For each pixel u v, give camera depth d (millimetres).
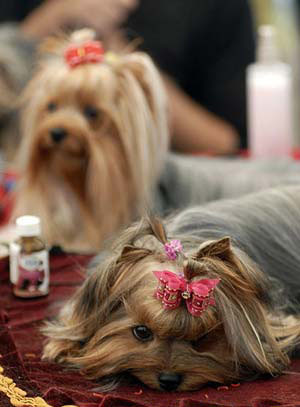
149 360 1967
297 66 6922
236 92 4965
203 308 1905
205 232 2203
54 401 1894
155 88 3373
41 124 3338
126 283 1967
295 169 3566
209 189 3533
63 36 3635
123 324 1988
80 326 2076
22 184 3498
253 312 2002
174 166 3639
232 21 4914
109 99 3285
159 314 1917
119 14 4711
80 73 3281
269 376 2061
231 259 1983
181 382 1984
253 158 3924
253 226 2330
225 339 1994
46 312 2422
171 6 4824
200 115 4852
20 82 4336
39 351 2209
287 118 3922
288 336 2109
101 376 2035
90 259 2768
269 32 3926
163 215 2727
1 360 2107
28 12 5145
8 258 2762
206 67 4988
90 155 3305
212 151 4781
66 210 3436
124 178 3377
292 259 2344
